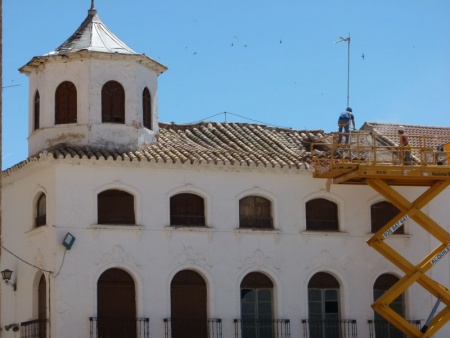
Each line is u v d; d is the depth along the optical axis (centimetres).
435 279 4100
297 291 3909
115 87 3850
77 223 3644
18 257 3947
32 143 3934
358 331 3978
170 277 3738
